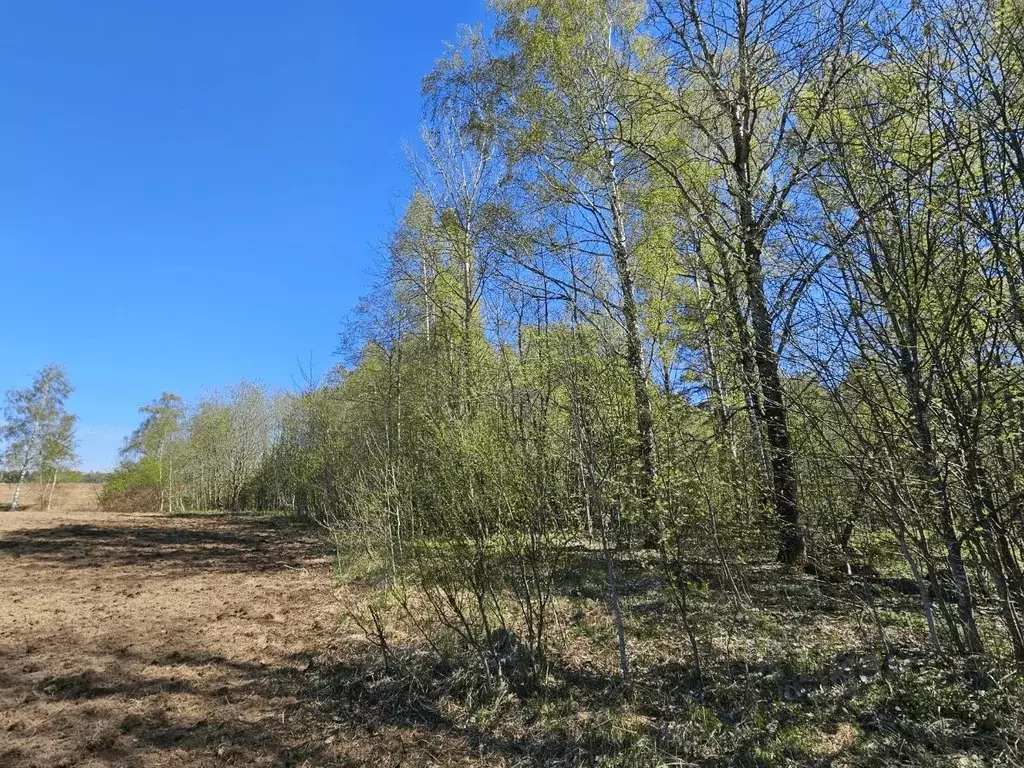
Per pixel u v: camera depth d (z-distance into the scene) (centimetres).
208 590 908
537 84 1005
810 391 407
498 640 491
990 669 347
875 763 304
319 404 1561
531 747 367
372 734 393
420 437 543
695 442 459
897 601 540
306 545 1487
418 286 1439
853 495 404
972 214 299
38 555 1349
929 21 321
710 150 868
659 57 949
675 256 686
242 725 412
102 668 535
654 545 490
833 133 355
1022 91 300
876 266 339
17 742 392
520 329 496
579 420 438
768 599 600
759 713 369
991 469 334
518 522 439
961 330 326
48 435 4094
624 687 425
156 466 3941
